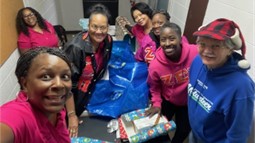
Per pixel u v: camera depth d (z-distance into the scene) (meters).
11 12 1.93
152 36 1.68
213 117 1.02
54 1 3.90
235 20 1.42
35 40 2.15
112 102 1.44
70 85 0.58
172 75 1.34
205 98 1.04
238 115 0.91
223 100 0.94
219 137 1.08
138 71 1.54
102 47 1.47
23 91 0.58
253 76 1.25
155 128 1.20
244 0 1.31
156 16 1.64
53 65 0.54
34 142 0.57
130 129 1.24
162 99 1.52
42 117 0.60
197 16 1.98
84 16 4.58
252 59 1.26
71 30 4.69
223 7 1.55
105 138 1.23
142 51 1.73
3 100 1.63
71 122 1.27
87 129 1.29
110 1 4.50
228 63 0.93
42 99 0.55
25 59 0.55
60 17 4.40
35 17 2.21
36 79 0.53
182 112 1.59
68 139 0.76
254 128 1.23
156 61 1.36
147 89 1.47
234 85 0.90
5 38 1.73
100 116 1.38
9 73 1.76
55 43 2.43
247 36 1.30
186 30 2.22
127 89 1.39
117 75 1.56
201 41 0.92
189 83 1.18
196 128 1.15
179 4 2.43
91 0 4.44
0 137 0.47
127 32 2.25
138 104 1.37
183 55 1.30
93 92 1.42
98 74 1.46
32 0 2.62
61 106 0.58
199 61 1.11
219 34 0.85
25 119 0.54
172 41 1.25
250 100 0.90
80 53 1.31
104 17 1.38
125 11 4.62
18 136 0.51
